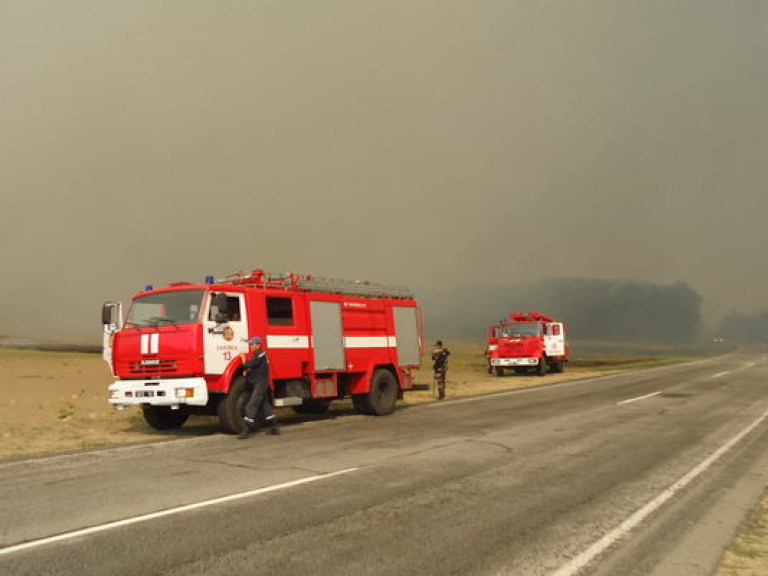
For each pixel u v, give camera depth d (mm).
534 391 19844
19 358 31609
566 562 4219
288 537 4695
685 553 4457
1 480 6910
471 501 5836
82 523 5070
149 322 10891
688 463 7793
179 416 12156
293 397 11969
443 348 18734
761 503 5883
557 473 7145
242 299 11211
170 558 4211
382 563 4137
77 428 12156
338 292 13703
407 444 9297
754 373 27453
